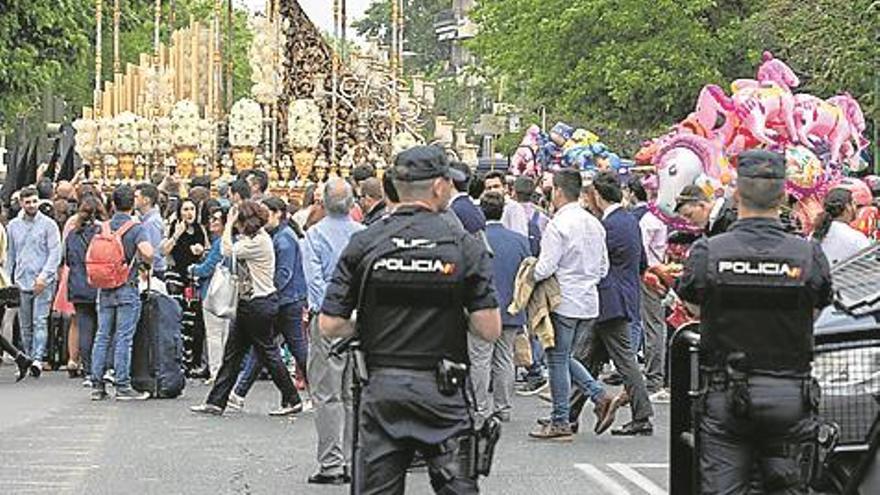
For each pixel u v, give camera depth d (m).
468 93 100.38
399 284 10.90
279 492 16.53
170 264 26.84
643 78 57.25
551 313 19.80
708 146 26.11
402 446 10.85
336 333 11.20
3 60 48.16
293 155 36.38
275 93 37.97
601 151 35.78
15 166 42.47
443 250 10.94
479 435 10.91
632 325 20.53
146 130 37.72
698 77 56.88
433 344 10.91
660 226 25.25
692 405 12.05
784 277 11.19
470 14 67.00
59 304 28.11
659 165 25.91
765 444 11.24
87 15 51.47
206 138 36.97
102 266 23.80
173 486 16.88
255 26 38.31
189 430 20.91
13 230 27.75
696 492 11.60
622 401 20.55
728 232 11.48
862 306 12.64
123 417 22.19
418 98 44.75
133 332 24.23
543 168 37.91
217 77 40.12
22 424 21.42
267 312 21.62
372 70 39.34
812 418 11.25
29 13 48.81
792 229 11.76
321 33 40.44
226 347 22.33
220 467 18.05
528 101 70.50
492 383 21.28
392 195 14.59
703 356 11.52
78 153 39.09
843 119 28.05
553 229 19.59
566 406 20.06
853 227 21.77
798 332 11.24
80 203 27.03
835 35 48.81
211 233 26.16
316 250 17.44
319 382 16.91
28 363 27.38
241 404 22.84
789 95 27.61
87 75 62.34
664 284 19.58
